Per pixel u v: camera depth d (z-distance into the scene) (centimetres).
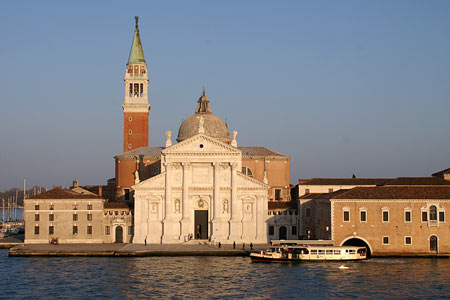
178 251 13562
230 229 15212
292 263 12319
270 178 17688
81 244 15012
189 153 15212
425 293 9481
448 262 12338
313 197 15500
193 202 15350
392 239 13112
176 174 15325
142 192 15250
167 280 10544
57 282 10400
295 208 15750
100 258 13138
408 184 15188
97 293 9594
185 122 17588
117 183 17750
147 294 9519
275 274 11050
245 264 12238
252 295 9444
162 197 15288
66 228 15225
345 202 13225
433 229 13075
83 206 15262
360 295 9388
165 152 15212
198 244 14950
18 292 9656
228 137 17662
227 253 13575
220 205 15325
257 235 15350
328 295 9406
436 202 13075
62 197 15288
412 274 10956
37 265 12144
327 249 12506
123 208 15562
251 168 17625
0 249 15200
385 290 9694
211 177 15350
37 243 15100
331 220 13225
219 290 9762
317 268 11669
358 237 13138
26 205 15162
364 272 11194
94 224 15300
